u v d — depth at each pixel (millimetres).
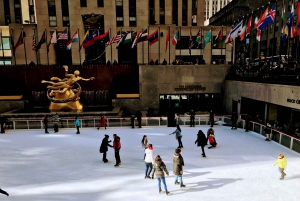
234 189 8242
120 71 25469
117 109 23016
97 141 14930
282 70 19766
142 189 8336
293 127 15641
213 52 38688
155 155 12086
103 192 8148
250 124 16969
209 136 13281
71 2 35906
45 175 9781
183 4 43094
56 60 38312
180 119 18969
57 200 7520
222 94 25547
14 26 36781
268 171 9859
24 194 7977
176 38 24594
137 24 38250
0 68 24547
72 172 10078
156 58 36875
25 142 14742
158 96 25125
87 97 25469
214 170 10047
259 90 18141
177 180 8719
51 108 22000
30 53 37219
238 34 21812
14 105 23812
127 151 12875
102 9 36469
